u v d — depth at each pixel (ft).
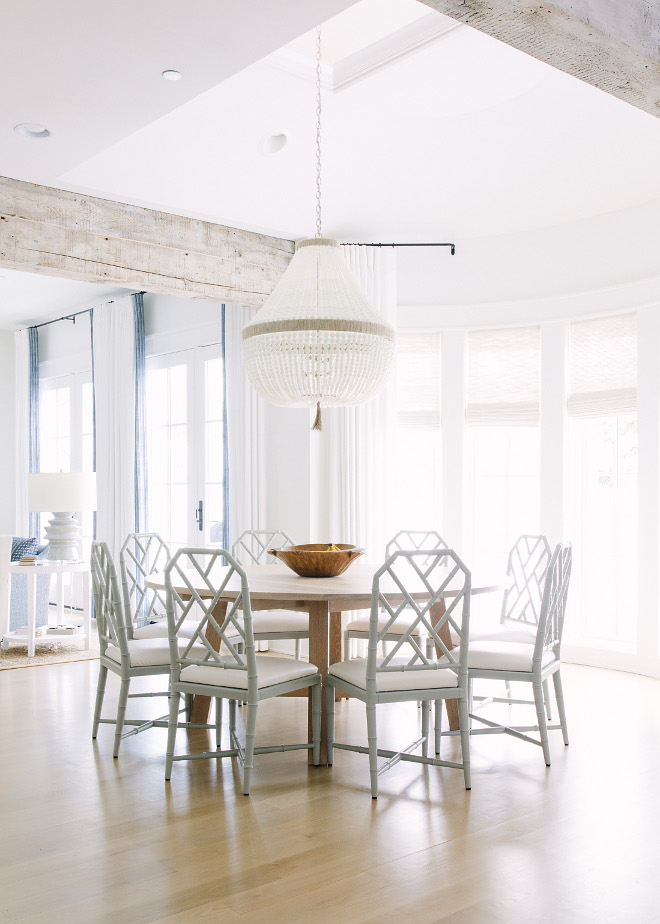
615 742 12.80
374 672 10.72
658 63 8.29
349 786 10.98
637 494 17.79
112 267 16.38
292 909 7.68
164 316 24.75
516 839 9.23
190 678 11.22
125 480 24.38
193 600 11.18
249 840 9.20
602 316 18.37
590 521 19.15
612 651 18.03
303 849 8.96
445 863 8.63
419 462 20.76
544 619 11.73
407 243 20.10
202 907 7.71
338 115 15.37
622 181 16.97
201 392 23.39
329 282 12.96
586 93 14.61
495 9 7.25
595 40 7.81
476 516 20.34
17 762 11.85
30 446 30.12
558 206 18.15
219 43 9.58
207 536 23.25
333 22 13.84
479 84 14.47
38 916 7.55
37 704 14.99
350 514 19.42
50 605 28.66
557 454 18.93
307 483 19.95
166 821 9.74
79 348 28.43
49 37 9.39
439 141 16.29
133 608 23.50
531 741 11.76
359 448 19.49
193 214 17.34
